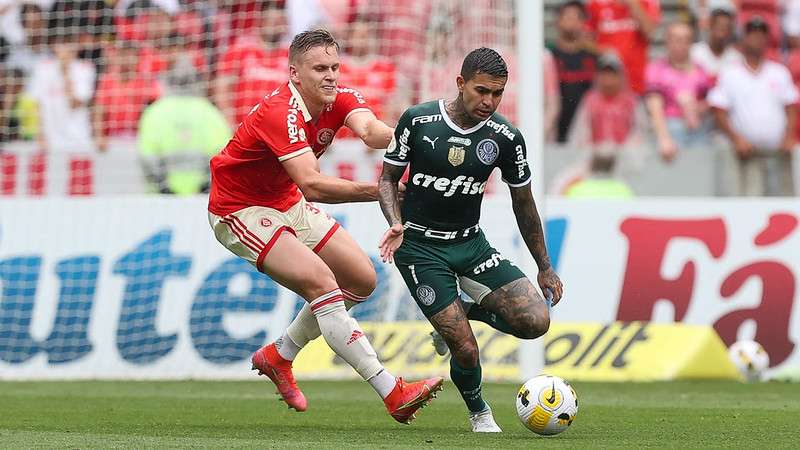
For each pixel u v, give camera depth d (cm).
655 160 4816
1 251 3647
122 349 3619
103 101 4328
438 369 3531
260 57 4288
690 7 4981
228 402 2791
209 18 4331
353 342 2006
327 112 2103
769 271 3694
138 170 4212
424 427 2133
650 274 3678
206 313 3622
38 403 2755
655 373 3556
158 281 3644
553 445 1747
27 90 4375
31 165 4184
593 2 4866
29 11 4378
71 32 4384
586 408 2609
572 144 4812
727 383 3441
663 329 3634
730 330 3678
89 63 4384
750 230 3716
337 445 1708
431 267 1986
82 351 3622
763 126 4788
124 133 4306
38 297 3638
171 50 4353
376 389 1997
